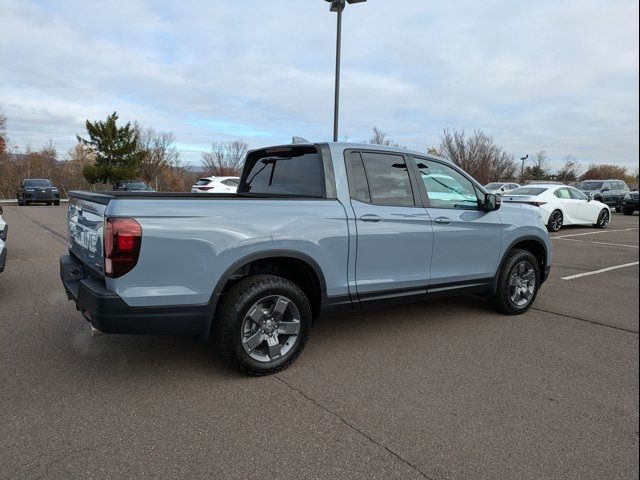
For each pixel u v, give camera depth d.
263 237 3.46
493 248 5.00
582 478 2.44
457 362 3.93
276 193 4.42
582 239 12.64
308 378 3.60
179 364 3.81
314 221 3.71
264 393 3.34
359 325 4.90
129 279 3.07
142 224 3.07
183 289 3.21
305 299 3.72
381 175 4.24
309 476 2.44
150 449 2.65
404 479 2.43
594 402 3.25
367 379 3.59
